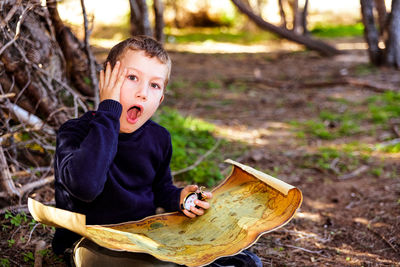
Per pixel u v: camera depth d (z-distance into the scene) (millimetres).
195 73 10758
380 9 10523
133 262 1879
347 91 8672
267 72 10969
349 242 3148
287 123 6617
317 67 11383
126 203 2160
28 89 3328
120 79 2064
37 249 2627
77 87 4012
